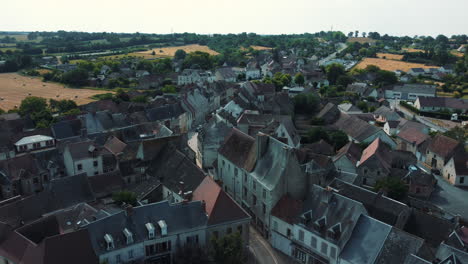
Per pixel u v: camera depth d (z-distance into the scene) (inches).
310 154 3897.6
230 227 2881.4
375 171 4249.5
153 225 2642.7
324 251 2706.7
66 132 5118.1
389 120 6471.5
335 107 6688.0
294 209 2997.0
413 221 3085.6
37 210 3097.9
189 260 2571.4
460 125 6973.4
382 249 2447.1
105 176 3592.5
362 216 2642.7
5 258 2501.2
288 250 3014.3
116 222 2581.2
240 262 2603.3
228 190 4018.2
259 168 3378.4
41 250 2327.8
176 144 4215.1
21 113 6786.4
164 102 7411.4
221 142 4675.2
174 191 3437.5
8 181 3720.5
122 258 2532.0
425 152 5221.5
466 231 2947.8
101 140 4761.3
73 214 2918.3
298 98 7263.8
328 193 2849.4
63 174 4052.7
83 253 2389.3
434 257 2522.1
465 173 4411.9
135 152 4163.4
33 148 4648.1
